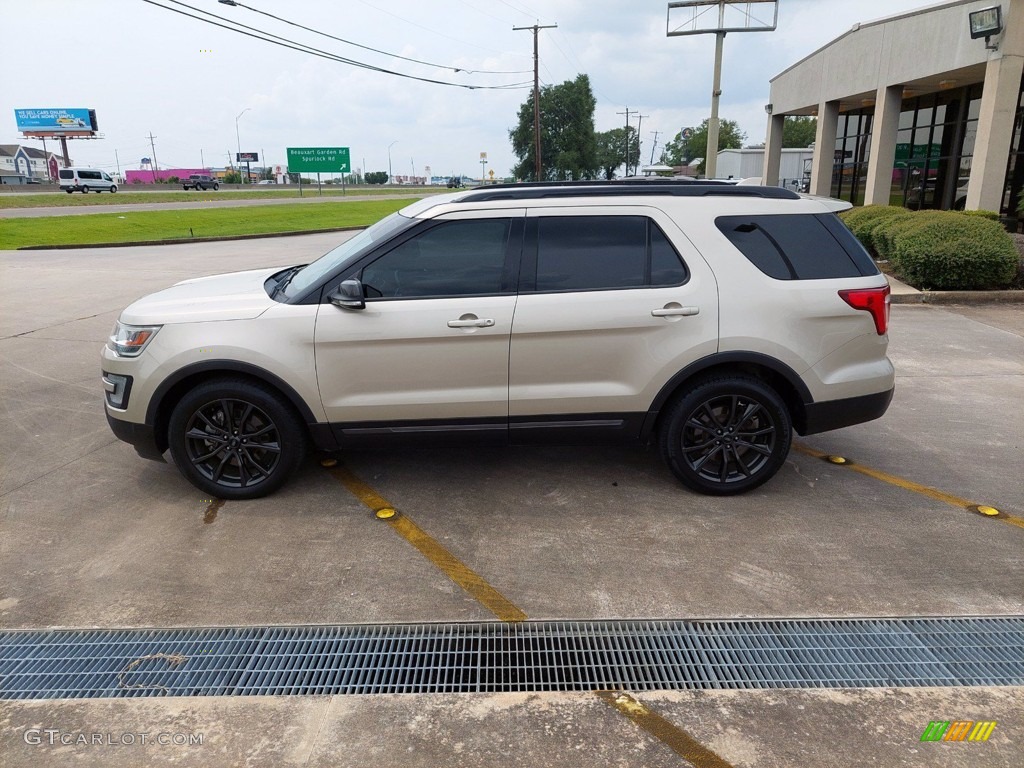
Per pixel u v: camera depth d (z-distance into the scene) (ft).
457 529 12.75
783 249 13.32
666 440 13.62
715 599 10.65
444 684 8.96
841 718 8.32
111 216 107.04
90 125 330.75
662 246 13.14
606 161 354.13
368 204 156.87
